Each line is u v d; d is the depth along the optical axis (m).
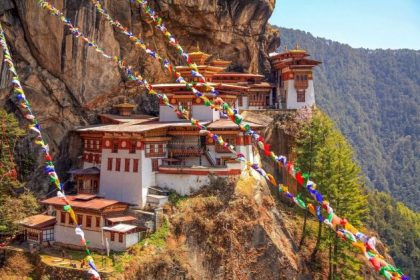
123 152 68.19
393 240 130.88
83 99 76.56
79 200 64.19
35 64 73.56
